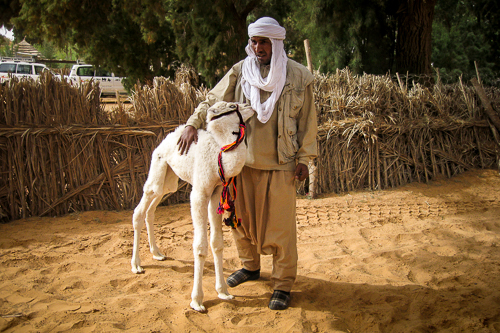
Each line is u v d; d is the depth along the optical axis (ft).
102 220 17.69
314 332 9.83
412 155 24.07
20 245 14.83
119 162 19.34
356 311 10.69
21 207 17.60
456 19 52.60
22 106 17.63
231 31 37.99
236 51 38.32
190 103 20.44
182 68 38.52
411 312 10.74
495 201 21.27
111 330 9.62
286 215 10.87
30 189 17.66
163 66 45.60
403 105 24.56
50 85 18.02
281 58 10.51
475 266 13.64
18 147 17.30
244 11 40.32
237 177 11.24
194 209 10.69
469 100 26.50
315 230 17.42
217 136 10.26
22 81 17.71
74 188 18.37
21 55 87.81
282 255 10.94
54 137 17.93
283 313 10.61
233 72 11.35
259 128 10.68
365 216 19.04
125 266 13.53
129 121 19.65
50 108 17.99
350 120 22.36
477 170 25.88
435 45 60.75
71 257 13.97
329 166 22.16
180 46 40.29
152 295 11.41
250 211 11.22
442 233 17.21
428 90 25.41
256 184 10.94
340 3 36.70
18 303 10.76
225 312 10.53
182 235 16.42
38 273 12.63
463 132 26.08
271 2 46.68
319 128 21.68
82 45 39.70
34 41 44.47
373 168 22.77
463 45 62.18
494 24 48.44
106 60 42.60
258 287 12.20
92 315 10.26
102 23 38.60
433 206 20.47
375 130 22.08
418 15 34.32
